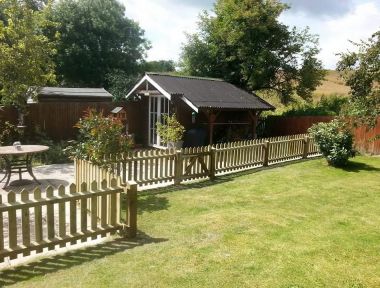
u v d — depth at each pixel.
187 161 10.09
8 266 4.86
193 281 4.51
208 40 26.27
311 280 4.62
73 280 4.50
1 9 20.47
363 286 4.51
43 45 15.25
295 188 9.67
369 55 8.05
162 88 16.23
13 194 4.88
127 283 4.43
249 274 4.73
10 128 14.61
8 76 14.09
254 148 12.42
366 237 6.17
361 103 8.50
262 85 25.48
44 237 5.86
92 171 7.51
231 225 6.62
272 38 24.39
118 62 37.59
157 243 5.73
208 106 15.67
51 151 13.11
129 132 18.67
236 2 24.70
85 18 35.75
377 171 12.22
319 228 6.58
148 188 9.32
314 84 24.91
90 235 5.65
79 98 20.62
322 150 13.07
